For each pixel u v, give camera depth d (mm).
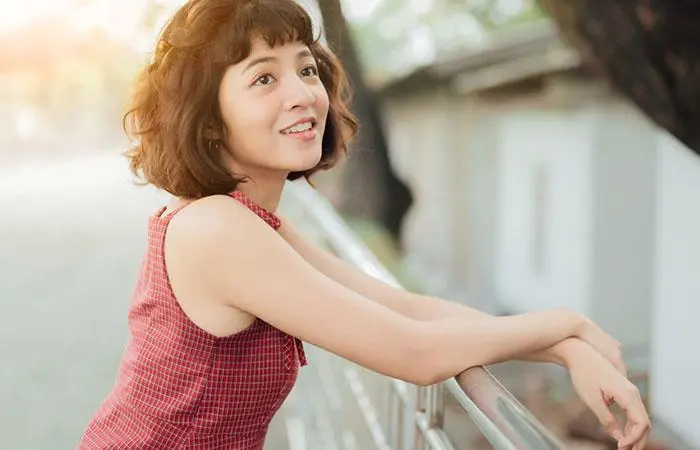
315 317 1447
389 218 11555
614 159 9047
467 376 1441
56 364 5273
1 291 7684
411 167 16141
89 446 1622
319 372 3807
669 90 4113
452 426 5762
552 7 4488
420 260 15641
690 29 3916
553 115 10062
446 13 32219
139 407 1571
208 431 1563
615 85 4422
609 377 1521
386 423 2309
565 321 1585
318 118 1584
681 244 5379
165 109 1533
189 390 1530
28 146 45812
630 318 9117
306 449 3680
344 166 11547
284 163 1541
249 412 1584
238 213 1483
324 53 1744
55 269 8930
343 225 3357
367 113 11234
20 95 49562
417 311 1900
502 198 12023
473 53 11562
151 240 1561
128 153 1696
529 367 7492
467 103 13023
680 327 5379
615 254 9078
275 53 1521
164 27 1567
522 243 11273
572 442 5738
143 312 1586
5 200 17594
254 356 1543
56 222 13516
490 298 12539
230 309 1487
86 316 6605
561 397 6566
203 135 1530
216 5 1495
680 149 5328
